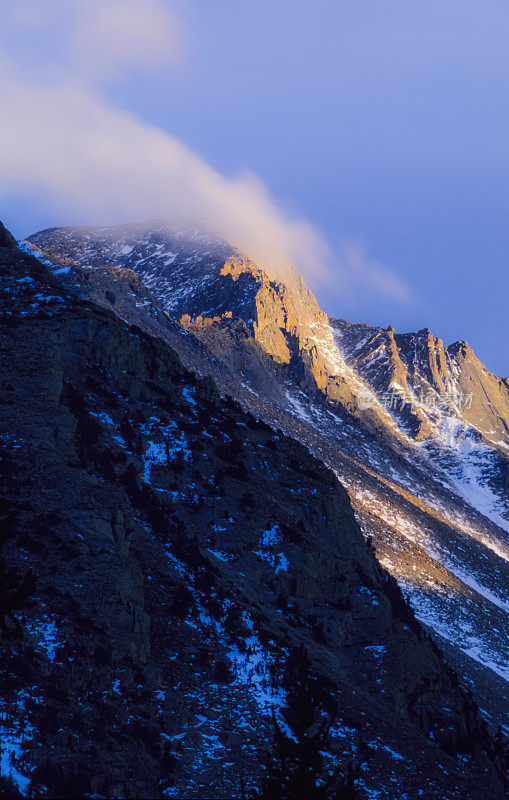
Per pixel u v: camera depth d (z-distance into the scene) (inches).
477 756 5821.9
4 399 6058.1
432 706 6003.9
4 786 3880.4
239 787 4414.4
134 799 4136.3
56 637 4687.5
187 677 4963.1
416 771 5137.8
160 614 5290.4
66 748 4197.8
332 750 4950.8
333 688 5438.0
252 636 5408.5
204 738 4633.4
